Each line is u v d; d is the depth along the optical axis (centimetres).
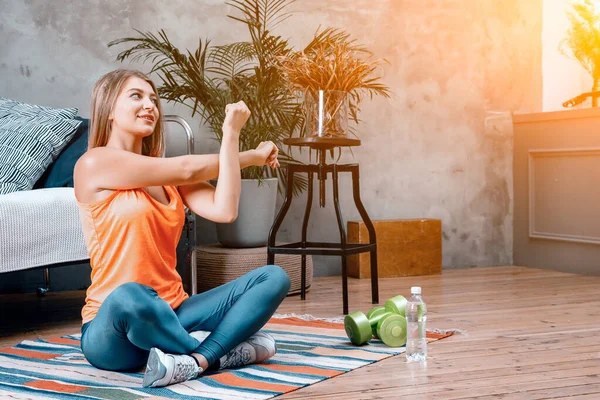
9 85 381
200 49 380
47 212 274
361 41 461
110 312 191
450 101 489
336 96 329
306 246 350
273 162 232
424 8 480
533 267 495
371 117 465
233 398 183
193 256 330
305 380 202
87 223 205
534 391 192
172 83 379
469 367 219
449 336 267
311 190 348
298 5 443
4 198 267
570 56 527
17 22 382
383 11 467
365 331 248
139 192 206
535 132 491
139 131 209
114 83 209
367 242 435
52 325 306
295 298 368
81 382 201
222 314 213
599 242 440
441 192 488
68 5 391
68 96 393
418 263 453
